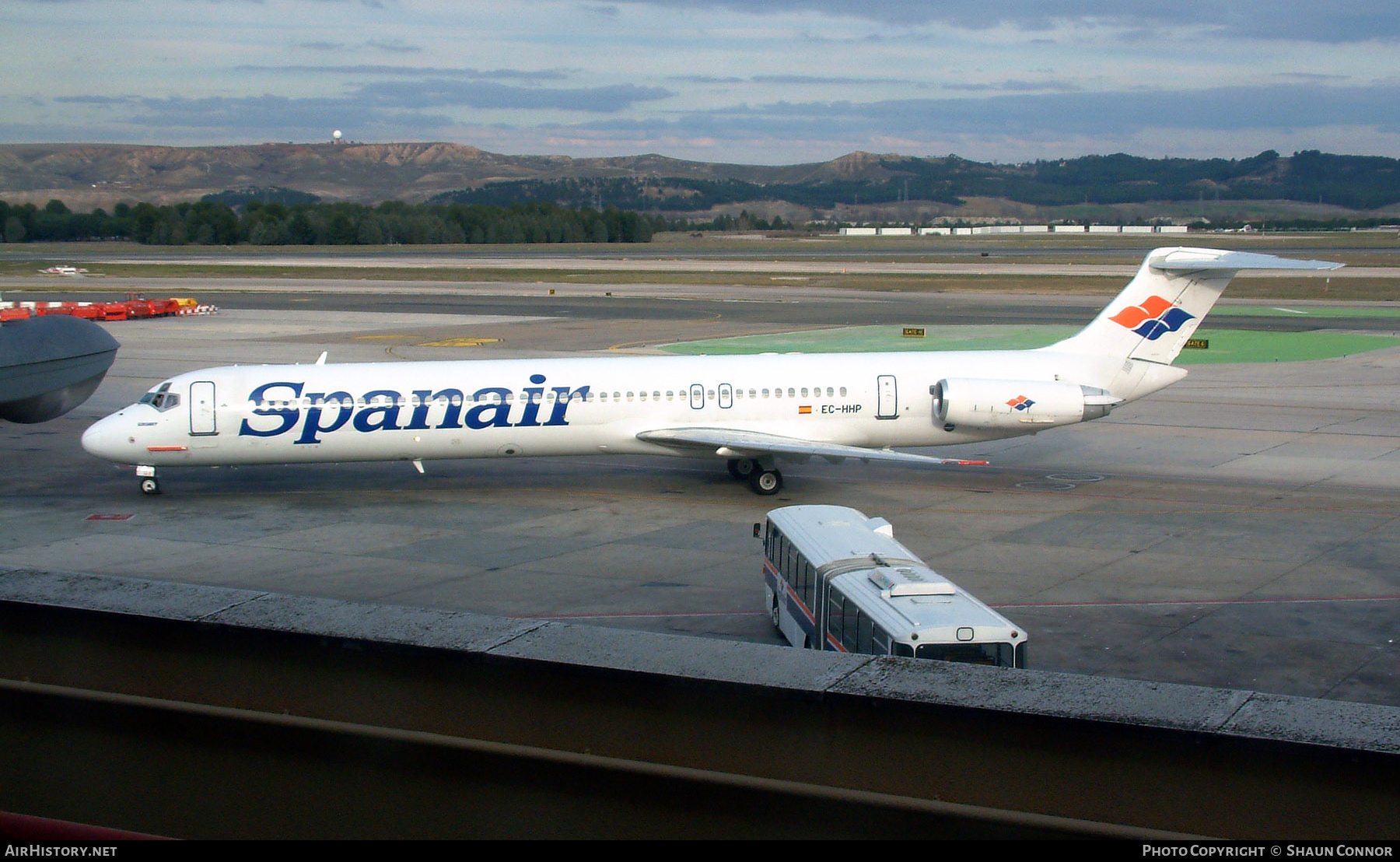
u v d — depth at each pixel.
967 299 106.62
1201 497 35.94
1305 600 25.52
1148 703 5.16
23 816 5.23
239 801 6.23
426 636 6.00
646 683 5.57
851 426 37.03
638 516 33.81
